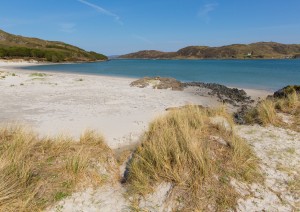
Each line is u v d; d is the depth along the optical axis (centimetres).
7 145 491
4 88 2034
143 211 359
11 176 381
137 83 2409
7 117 1179
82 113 1280
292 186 411
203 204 364
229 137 546
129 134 959
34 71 4647
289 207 370
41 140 553
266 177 432
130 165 465
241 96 1961
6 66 6419
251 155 486
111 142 868
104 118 1190
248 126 687
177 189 385
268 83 2977
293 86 1565
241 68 6259
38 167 429
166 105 1521
